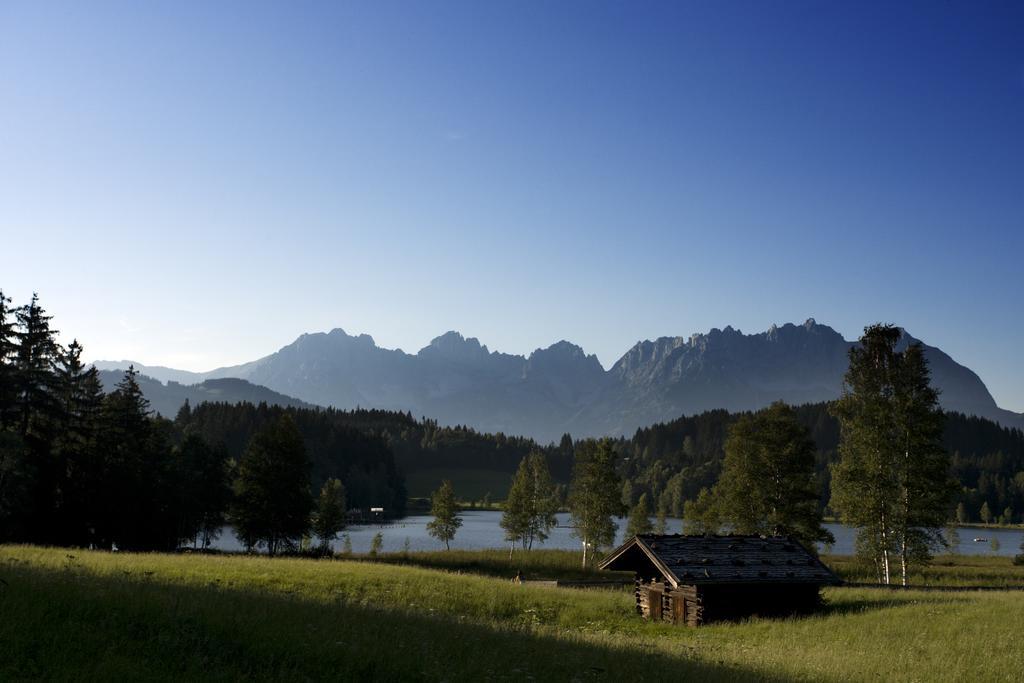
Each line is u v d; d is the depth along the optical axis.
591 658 17.11
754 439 58.62
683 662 18.23
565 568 63.81
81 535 60.59
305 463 72.12
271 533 69.62
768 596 31.34
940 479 50.16
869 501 50.69
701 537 34.88
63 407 62.16
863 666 18.84
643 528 105.38
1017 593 37.44
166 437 79.94
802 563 32.81
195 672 11.66
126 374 70.25
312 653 13.43
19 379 57.16
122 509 61.88
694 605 30.61
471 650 15.77
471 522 169.12
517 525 83.62
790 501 56.66
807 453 58.22
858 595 36.47
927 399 51.72
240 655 13.14
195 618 14.77
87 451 61.28
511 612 31.41
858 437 52.19
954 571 60.00
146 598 16.06
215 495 81.88
